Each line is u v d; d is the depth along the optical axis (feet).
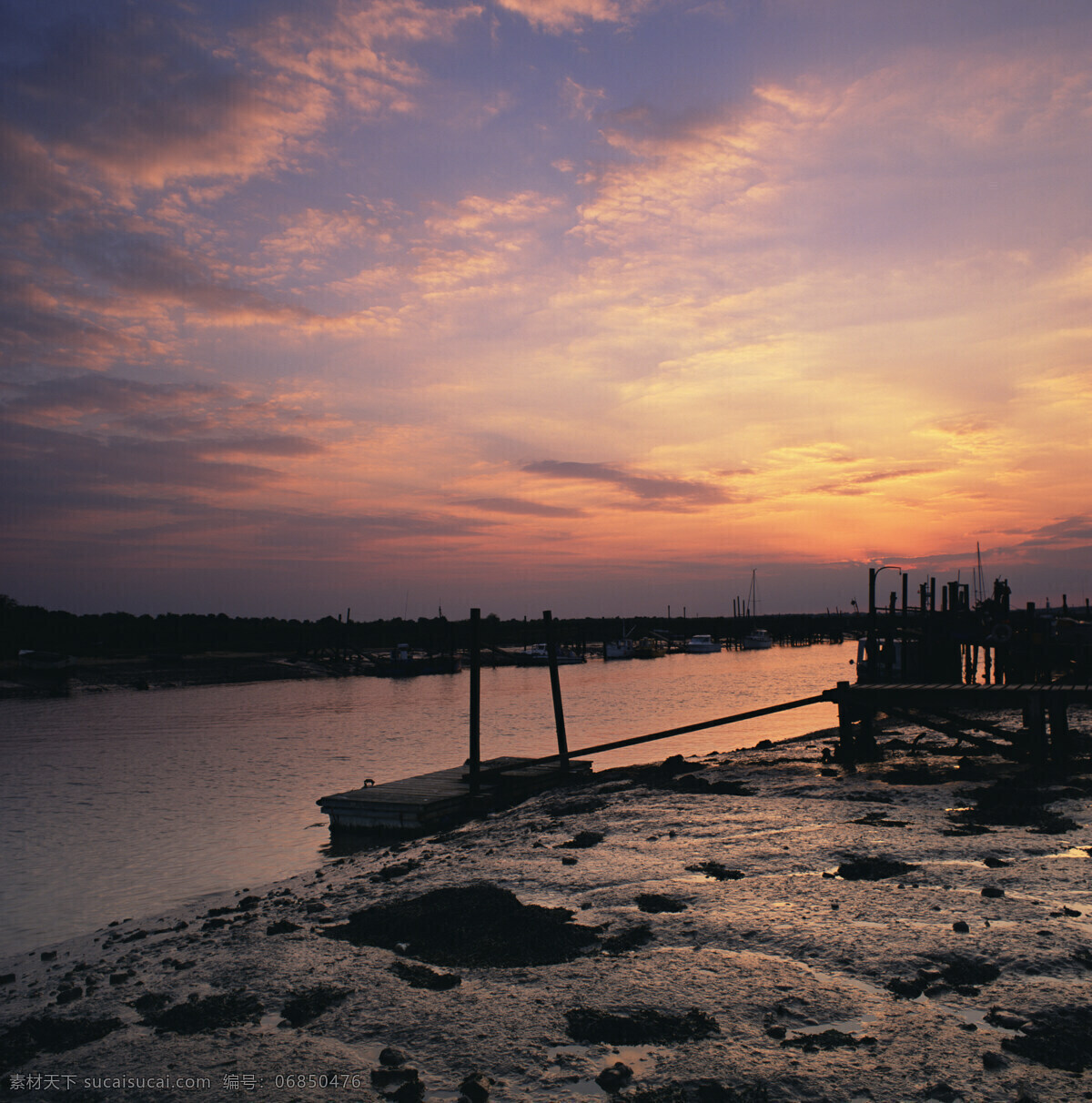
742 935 31.01
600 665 389.80
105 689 254.27
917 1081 20.58
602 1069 22.25
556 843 48.62
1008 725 90.84
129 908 48.60
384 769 104.47
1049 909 31.71
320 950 33.14
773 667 362.74
